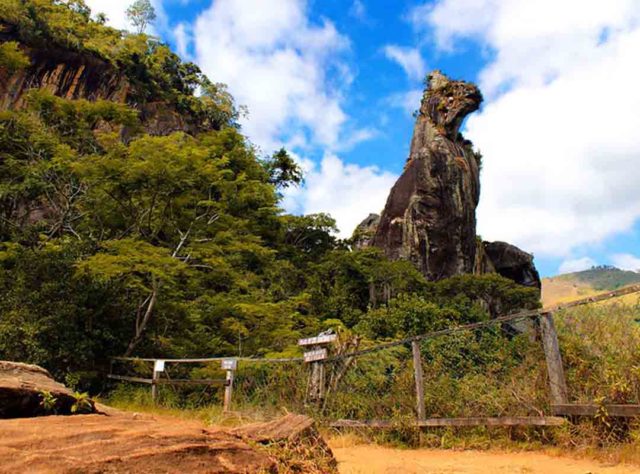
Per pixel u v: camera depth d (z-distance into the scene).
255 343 16.84
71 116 27.75
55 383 4.40
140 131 30.83
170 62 53.00
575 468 4.54
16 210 23.81
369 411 7.46
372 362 8.32
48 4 42.38
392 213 46.47
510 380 6.41
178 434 3.30
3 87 36.38
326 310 27.17
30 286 12.56
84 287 12.95
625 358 5.50
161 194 18.11
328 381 8.44
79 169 17.59
